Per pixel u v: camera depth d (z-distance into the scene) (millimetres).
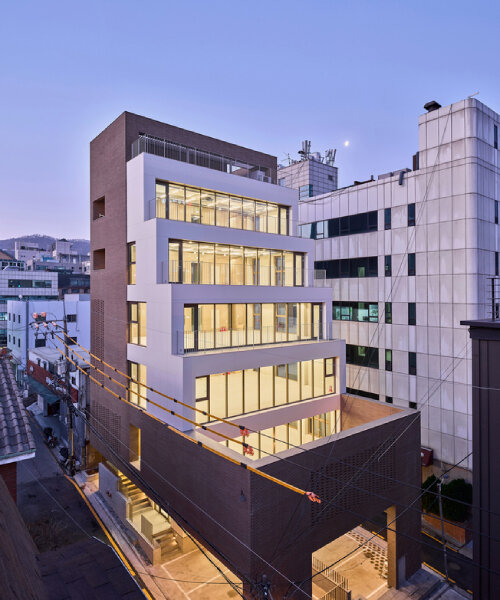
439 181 27109
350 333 33250
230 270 24047
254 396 21656
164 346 20156
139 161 22266
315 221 36781
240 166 29609
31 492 27531
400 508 19547
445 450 26438
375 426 18797
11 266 74125
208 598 17609
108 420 26156
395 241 29812
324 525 16469
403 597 18094
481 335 12766
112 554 7453
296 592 15289
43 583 6141
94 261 28625
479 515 12789
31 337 54688
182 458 17969
